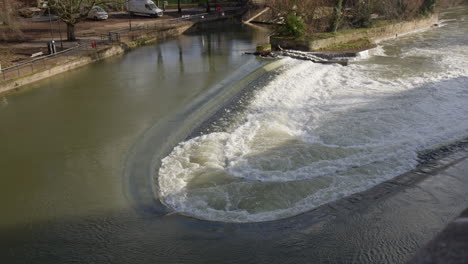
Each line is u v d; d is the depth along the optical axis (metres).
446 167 16.00
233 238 12.20
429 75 30.31
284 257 11.23
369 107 23.83
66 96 26.19
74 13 40.94
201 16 61.62
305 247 11.59
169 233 12.58
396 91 26.67
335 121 21.86
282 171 16.56
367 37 44.84
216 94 25.81
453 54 37.22
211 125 21.39
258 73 30.61
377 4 50.03
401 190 14.34
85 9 42.84
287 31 41.47
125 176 16.17
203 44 44.72
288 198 14.58
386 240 11.62
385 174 16.12
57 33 46.31
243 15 64.62
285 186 15.37
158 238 12.30
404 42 44.91
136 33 46.28
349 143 19.14
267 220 13.22
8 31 42.81
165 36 49.91
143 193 15.01
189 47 42.91
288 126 21.42
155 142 19.08
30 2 54.53
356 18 47.44
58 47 38.72
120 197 14.70
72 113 23.09
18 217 13.61
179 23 55.34
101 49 37.66
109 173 16.39
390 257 10.96
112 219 13.38
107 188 15.30
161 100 24.86
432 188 14.33
